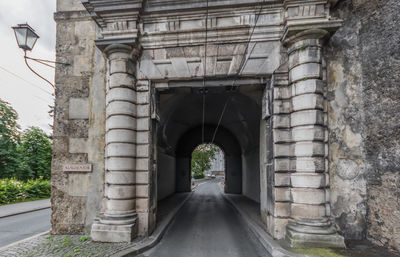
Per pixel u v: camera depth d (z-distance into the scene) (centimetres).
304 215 500
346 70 559
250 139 1379
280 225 537
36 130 2509
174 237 627
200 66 597
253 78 600
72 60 653
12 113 2262
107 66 624
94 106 636
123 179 558
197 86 618
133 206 572
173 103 1116
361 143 540
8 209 1214
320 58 529
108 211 556
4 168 2091
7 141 2130
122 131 568
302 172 513
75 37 659
